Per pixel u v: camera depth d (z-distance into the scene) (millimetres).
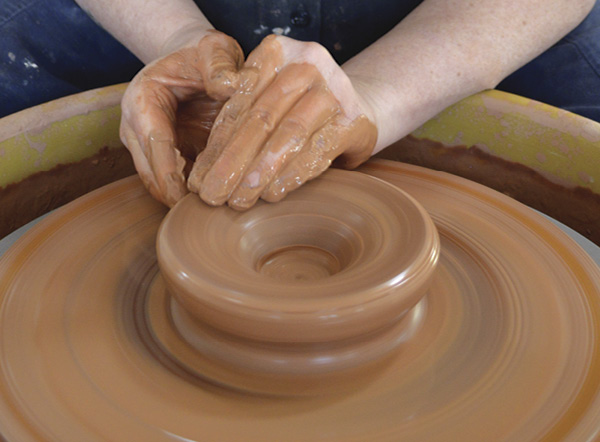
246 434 628
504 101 1206
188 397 673
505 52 1273
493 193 1073
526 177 1223
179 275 692
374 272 694
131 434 629
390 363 715
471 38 1260
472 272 884
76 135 1200
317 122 903
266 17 1502
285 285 677
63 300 820
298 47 945
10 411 647
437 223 1002
